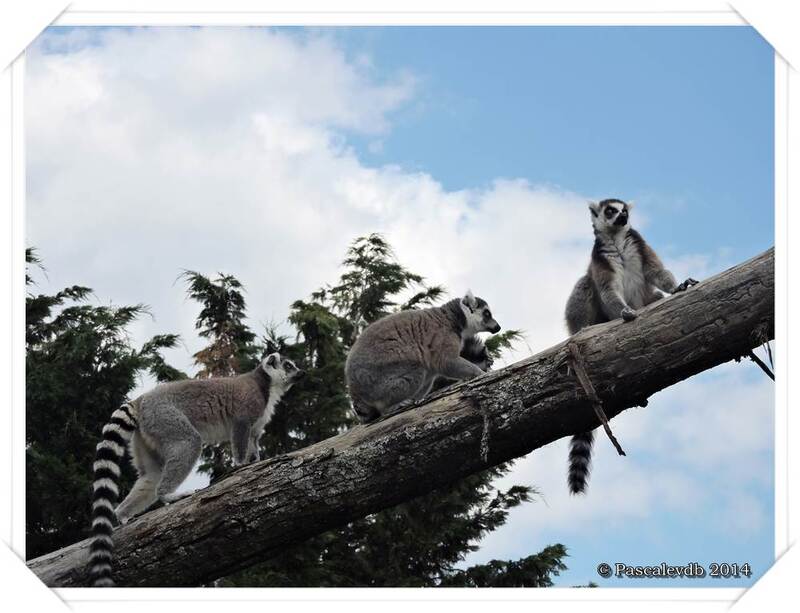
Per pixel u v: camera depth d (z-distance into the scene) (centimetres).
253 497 780
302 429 1485
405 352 1020
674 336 760
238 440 1038
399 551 1419
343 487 780
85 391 1512
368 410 1033
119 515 943
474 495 1438
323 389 1464
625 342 764
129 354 1543
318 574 1328
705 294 767
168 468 960
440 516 1416
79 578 782
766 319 761
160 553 782
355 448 786
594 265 1023
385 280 1625
